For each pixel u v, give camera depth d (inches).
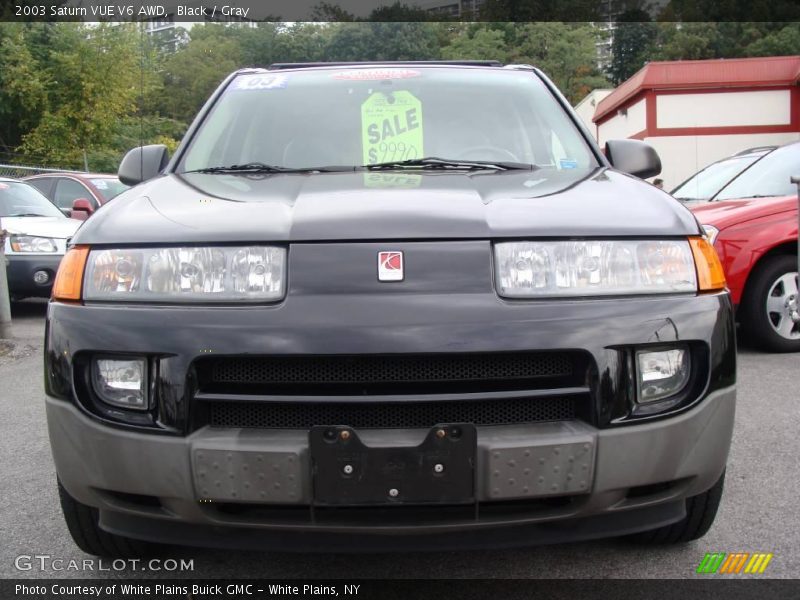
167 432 77.0
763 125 1137.4
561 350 76.6
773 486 121.5
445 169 112.7
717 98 1139.3
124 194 100.7
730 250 210.7
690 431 80.0
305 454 74.7
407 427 77.7
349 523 76.3
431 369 77.6
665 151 1155.9
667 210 88.8
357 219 82.1
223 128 127.4
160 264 81.3
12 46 977.5
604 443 76.7
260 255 79.9
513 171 110.4
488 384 78.0
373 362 77.4
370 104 128.6
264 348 75.5
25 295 309.4
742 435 146.8
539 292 79.1
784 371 195.6
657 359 79.5
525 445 74.9
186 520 79.0
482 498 75.2
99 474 79.7
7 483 129.9
